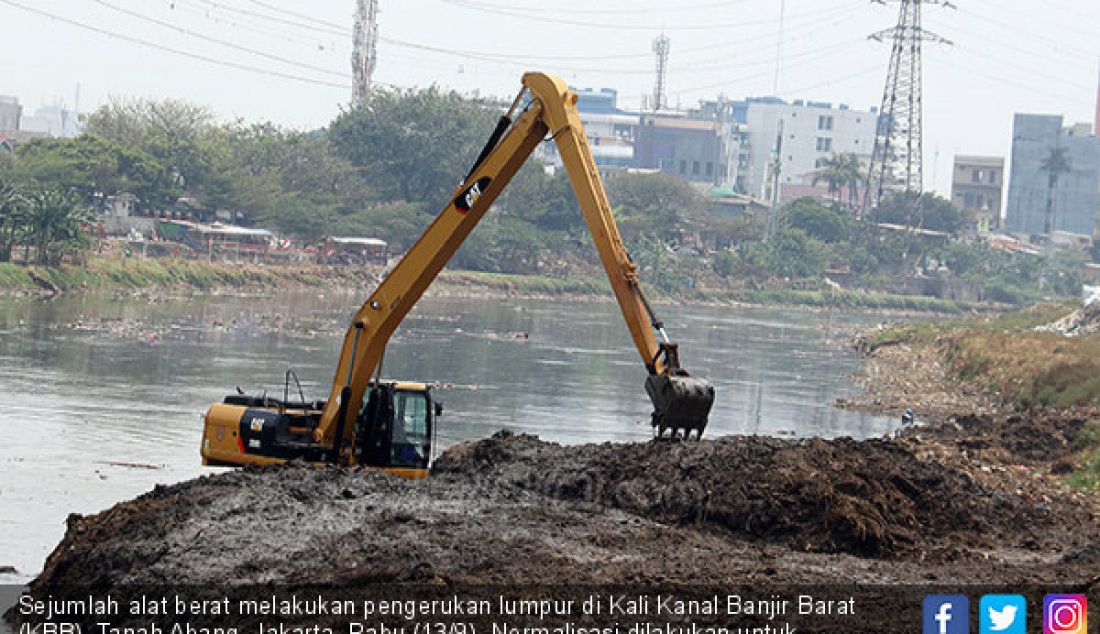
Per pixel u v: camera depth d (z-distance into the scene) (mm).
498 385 63094
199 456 37781
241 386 55219
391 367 68312
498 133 27594
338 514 23422
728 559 22219
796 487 25594
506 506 25406
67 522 24656
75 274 113000
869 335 121438
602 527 24141
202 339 76375
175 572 20219
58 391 50250
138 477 34125
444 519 23625
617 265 26297
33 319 80938
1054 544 26812
